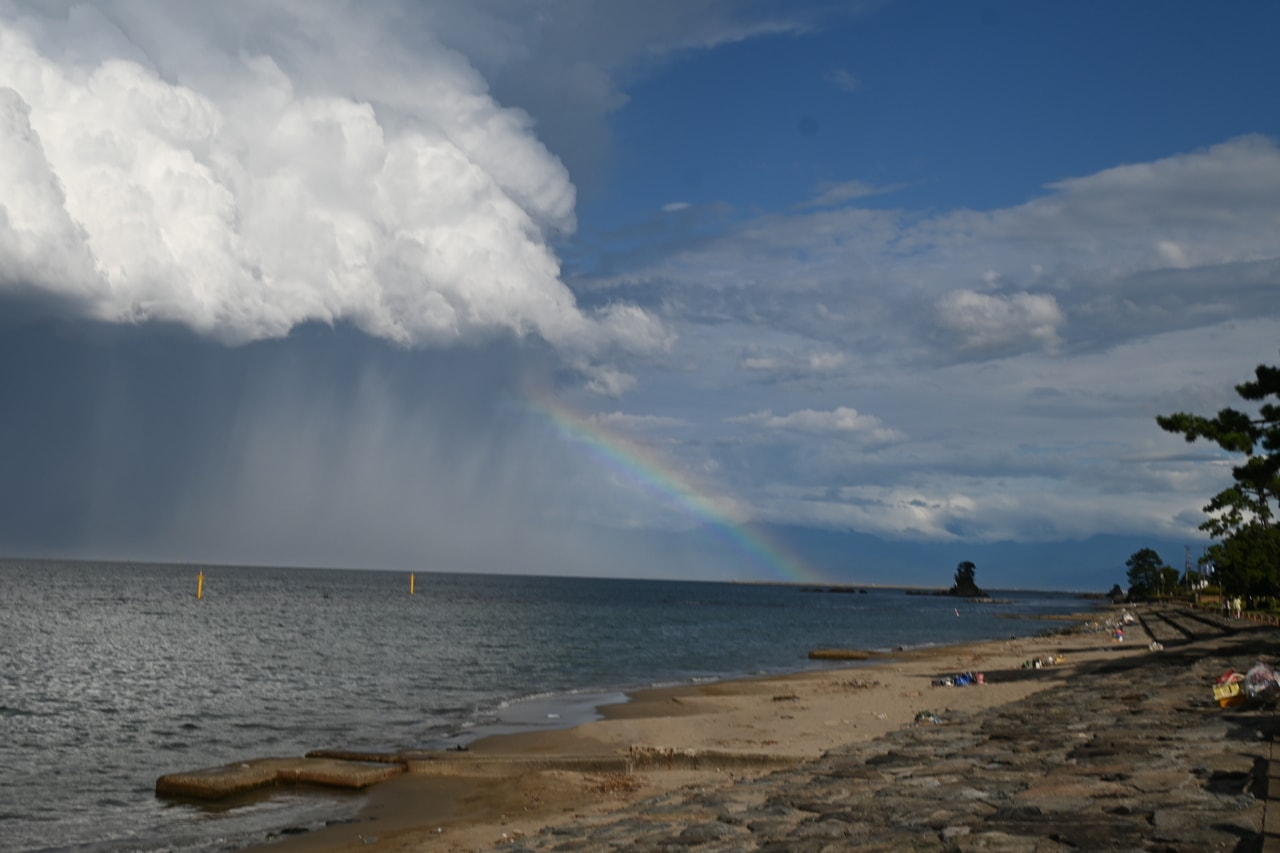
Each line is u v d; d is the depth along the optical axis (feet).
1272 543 282.77
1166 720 49.93
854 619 513.45
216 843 57.36
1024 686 110.63
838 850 28.22
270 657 201.16
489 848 43.60
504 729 103.24
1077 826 26.18
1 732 104.78
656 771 73.10
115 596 492.95
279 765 74.13
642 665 203.31
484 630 318.86
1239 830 24.00
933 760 44.98
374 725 108.88
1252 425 114.01
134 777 81.30
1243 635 167.22
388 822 60.29
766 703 115.55
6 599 421.59
